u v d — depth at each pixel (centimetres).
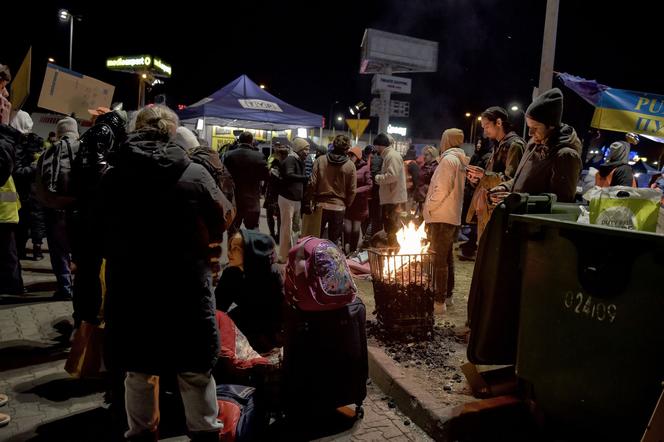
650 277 225
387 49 2388
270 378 328
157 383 278
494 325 313
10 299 574
